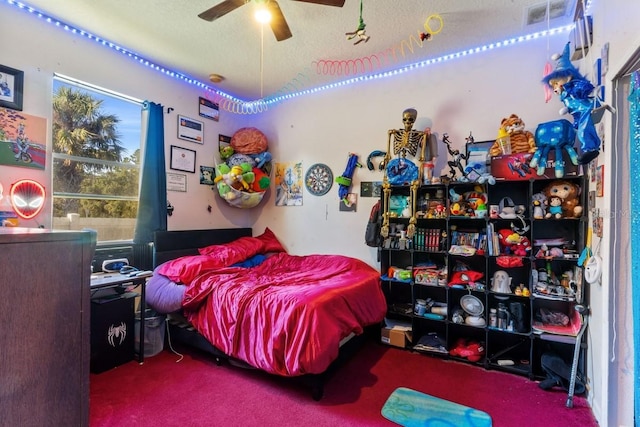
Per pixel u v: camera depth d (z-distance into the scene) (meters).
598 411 1.96
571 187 2.43
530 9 2.38
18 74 2.41
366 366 2.65
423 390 2.29
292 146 4.07
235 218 4.25
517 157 2.57
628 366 1.76
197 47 2.98
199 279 2.80
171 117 3.51
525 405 2.11
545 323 2.55
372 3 2.31
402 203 3.17
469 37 2.78
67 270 0.77
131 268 2.82
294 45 2.92
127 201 3.16
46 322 0.73
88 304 0.81
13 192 2.39
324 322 2.11
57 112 2.67
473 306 2.75
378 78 3.48
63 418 0.76
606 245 1.84
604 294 1.84
